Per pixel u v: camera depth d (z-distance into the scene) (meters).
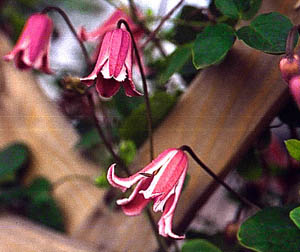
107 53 0.40
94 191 0.55
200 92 0.44
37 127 0.60
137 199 0.38
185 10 0.52
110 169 0.37
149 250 0.46
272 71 0.42
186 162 0.39
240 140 0.43
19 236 0.52
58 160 0.58
